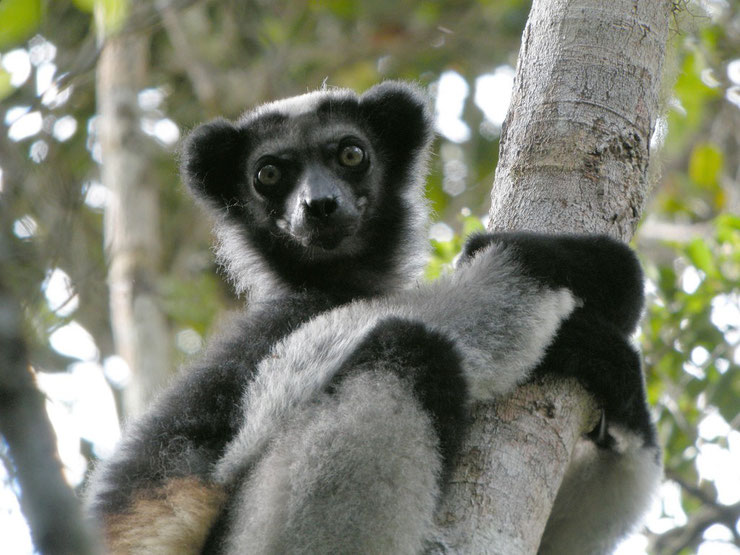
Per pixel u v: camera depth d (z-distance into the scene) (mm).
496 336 7805
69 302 6316
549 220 8102
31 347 5043
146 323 18078
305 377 8133
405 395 7574
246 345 9016
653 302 12992
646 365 12703
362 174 10945
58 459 4258
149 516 8203
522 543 6852
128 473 8508
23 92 9688
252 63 21703
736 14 18906
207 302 18922
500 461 7188
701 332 12617
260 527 7648
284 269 11023
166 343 18125
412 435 7453
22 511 4203
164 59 21875
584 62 8250
